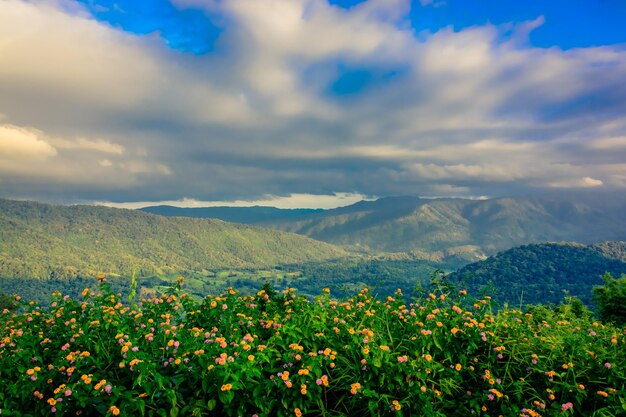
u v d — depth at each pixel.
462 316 4.60
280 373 3.74
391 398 3.77
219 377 3.64
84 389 3.71
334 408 3.89
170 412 3.53
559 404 3.87
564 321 5.38
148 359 3.93
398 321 4.77
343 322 4.66
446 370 4.11
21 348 4.46
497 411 3.95
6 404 3.81
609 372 4.05
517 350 4.32
